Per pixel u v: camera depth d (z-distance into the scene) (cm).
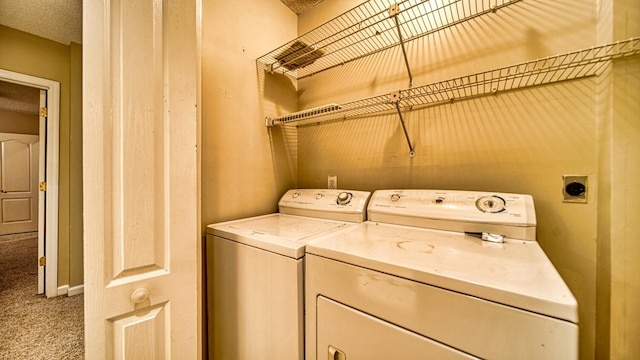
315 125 188
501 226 95
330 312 80
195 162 93
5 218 468
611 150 85
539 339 50
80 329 185
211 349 127
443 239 95
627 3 82
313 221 142
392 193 132
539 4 107
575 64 93
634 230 80
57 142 240
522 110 111
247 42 157
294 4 185
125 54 77
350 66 169
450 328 59
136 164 79
